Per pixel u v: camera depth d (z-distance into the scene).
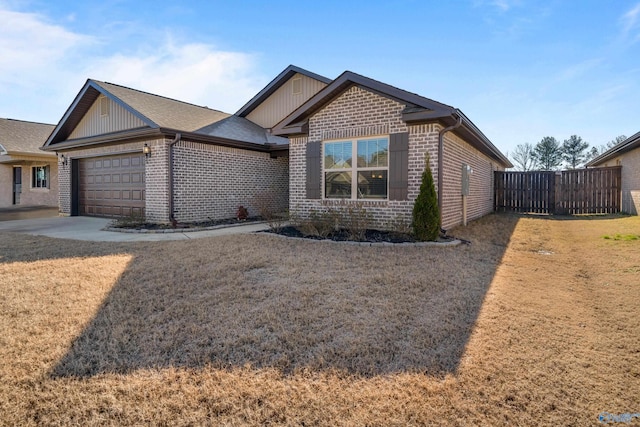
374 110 8.75
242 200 13.20
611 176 14.87
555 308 3.86
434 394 2.37
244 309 3.82
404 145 8.37
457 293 4.31
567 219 12.97
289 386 2.47
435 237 7.63
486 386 2.44
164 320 3.56
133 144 11.73
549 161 41.47
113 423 2.13
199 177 11.72
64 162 14.39
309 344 3.04
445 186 8.75
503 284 4.72
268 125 16.39
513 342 3.06
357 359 2.79
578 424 2.09
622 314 3.70
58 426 2.11
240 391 2.42
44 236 8.88
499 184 16.69
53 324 3.48
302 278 4.88
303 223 9.42
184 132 10.84
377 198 8.91
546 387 2.44
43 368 2.70
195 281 4.81
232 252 6.56
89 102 13.25
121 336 3.21
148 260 5.99
